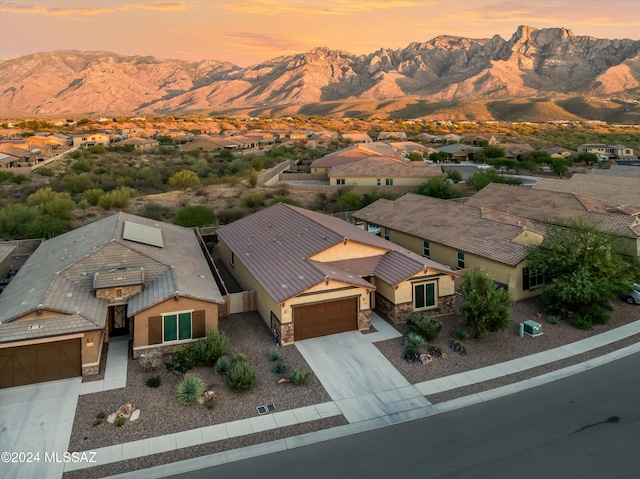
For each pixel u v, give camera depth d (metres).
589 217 35.94
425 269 25.19
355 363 20.97
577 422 16.80
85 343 19.45
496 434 16.11
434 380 19.69
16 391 18.45
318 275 23.53
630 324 25.41
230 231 35.41
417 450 15.28
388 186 59.66
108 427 16.34
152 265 24.50
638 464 14.62
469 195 56.69
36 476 14.05
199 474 14.18
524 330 24.33
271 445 15.55
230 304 26.06
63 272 23.06
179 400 17.78
